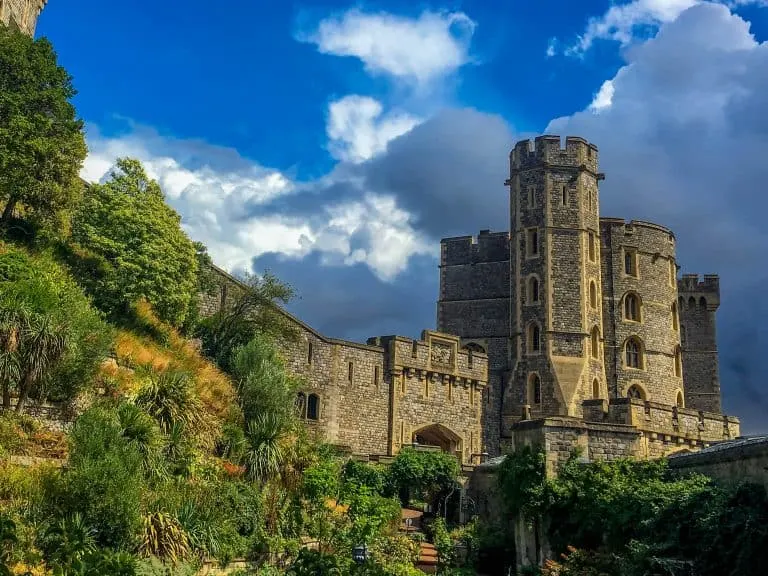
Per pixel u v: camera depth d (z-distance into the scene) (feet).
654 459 85.71
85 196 114.01
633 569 64.34
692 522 63.87
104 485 57.77
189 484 71.36
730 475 69.56
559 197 180.75
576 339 174.60
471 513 118.73
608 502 76.13
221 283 139.13
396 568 79.66
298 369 141.59
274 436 87.66
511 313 181.16
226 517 70.95
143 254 107.96
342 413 146.20
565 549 79.51
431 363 161.58
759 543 58.49
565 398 169.17
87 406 74.49
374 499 101.09
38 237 104.01
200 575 63.21
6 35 103.91
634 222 195.42
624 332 188.34
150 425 71.87
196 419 81.97
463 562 94.38
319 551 71.41
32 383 69.00
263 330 133.49
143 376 86.12
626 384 185.37
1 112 97.71
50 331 69.15
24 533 51.52
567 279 177.06
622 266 191.42
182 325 125.08
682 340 227.61
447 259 201.77
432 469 125.70
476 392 169.78
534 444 86.43
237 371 111.04
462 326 195.21
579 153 183.73
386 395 153.89
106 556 50.47
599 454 86.02
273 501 78.54
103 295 104.17
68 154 102.37
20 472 58.85
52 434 69.00
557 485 82.02
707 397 222.69
